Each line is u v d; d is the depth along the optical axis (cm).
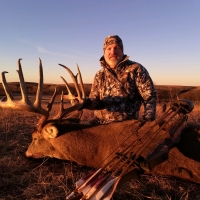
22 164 166
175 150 140
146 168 116
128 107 183
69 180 147
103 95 187
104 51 190
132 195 129
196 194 133
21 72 146
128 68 182
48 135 160
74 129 160
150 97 176
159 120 140
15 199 126
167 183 140
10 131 235
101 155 152
